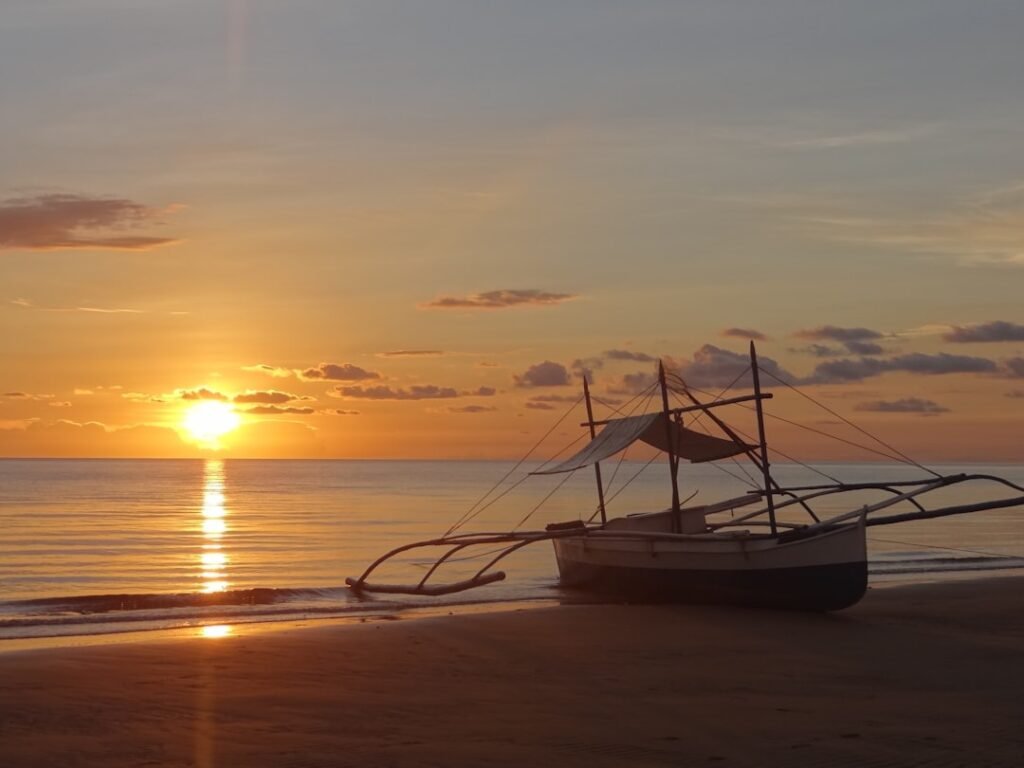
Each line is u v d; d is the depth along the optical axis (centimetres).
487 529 6519
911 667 1648
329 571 3881
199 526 6588
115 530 6159
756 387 2495
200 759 1073
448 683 1495
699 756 1075
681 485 17112
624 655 1755
